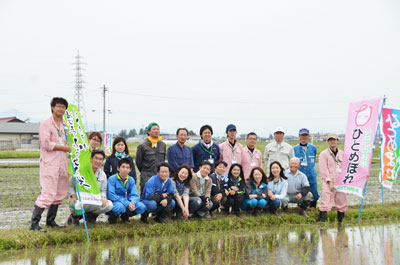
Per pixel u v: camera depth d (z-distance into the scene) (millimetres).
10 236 6715
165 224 7984
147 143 8594
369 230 8289
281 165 9602
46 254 6371
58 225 7844
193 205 8336
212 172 8977
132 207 7574
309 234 7934
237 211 8922
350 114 9406
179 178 8211
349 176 9008
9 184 15969
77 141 7301
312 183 9922
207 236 7738
